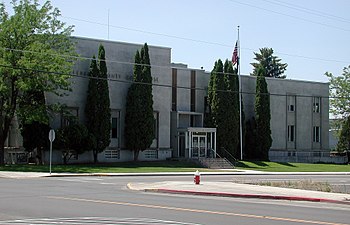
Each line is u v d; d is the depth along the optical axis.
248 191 24.91
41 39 47.50
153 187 26.55
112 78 54.75
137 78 54.50
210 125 60.44
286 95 69.25
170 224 13.41
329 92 78.19
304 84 71.50
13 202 18.44
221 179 36.78
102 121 51.84
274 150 68.19
